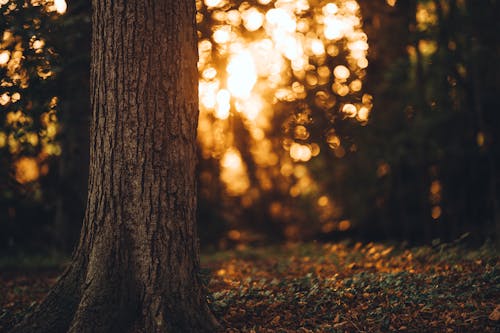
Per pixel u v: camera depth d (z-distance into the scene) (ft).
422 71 53.47
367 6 51.80
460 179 56.03
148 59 19.67
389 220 62.23
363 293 22.94
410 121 55.67
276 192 79.05
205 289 21.15
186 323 18.85
